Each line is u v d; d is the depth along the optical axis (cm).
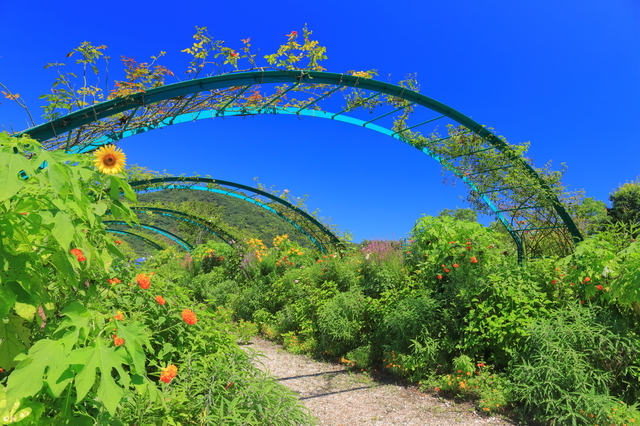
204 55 414
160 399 122
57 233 97
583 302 394
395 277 533
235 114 516
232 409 198
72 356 91
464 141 666
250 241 1105
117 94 373
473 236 448
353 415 368
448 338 430
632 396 329
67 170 107
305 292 704
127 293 236
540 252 725
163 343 224
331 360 570
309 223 1123
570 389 316
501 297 417
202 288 1013
